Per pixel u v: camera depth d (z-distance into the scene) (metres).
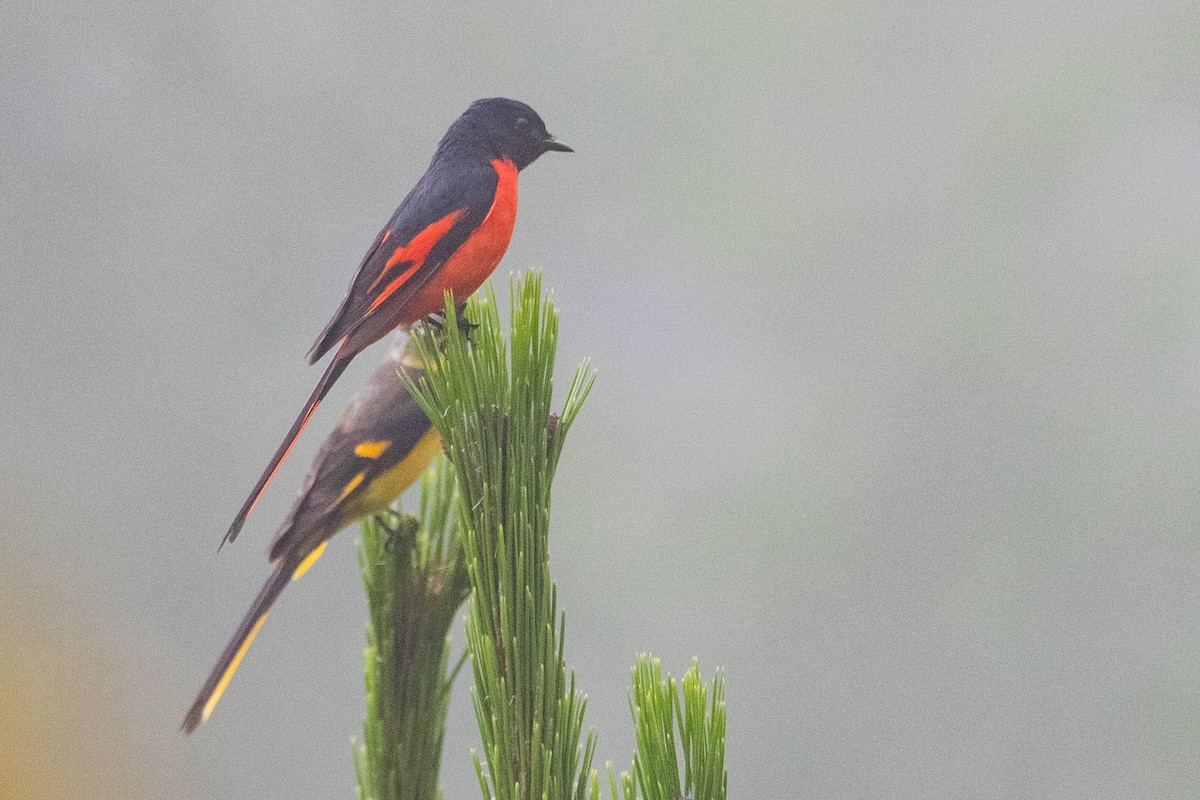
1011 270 15.45
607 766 2.97
